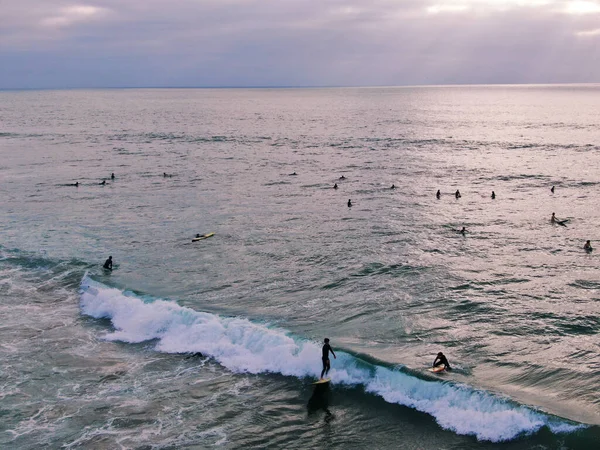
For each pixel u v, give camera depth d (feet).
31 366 84.28
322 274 120.26
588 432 61.26
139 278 117.70
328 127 492.54
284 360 83.15
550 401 68.39
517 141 360.07
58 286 115.96
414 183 227.40
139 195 206.08
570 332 90.74
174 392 77.30
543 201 192.75
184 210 181.88
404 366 76.54
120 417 71.41
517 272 121.29
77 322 99.86
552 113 636.07
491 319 96.27
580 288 111.55
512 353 82.94
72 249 138.82
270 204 190.70
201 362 85.51
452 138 384.47
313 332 90.12
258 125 521.65
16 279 119.44
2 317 101.40
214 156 312.91
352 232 154.51
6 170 263.08
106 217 172.24
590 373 76.18
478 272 121.29
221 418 71.31
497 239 147.13
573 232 153.99
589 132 410.52
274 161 292.81
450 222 165.07
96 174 252.42
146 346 90.99
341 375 78.48
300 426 69.46
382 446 65.10
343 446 65.46
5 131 458.09
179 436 67.56
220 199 198.90
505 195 203.00
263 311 99.71
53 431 68.39
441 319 96.27
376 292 109.60
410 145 351.46
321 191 212.84
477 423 66.54
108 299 105.60
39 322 99.60
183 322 95.25
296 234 152.46
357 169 264.11
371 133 431.43
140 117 640.17
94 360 86.17
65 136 419.95
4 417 71.26
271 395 76.43
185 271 122.31
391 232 154.40
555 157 291.38
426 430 67.15
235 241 145.79
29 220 168.04
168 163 286.87
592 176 236.02
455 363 79.30
